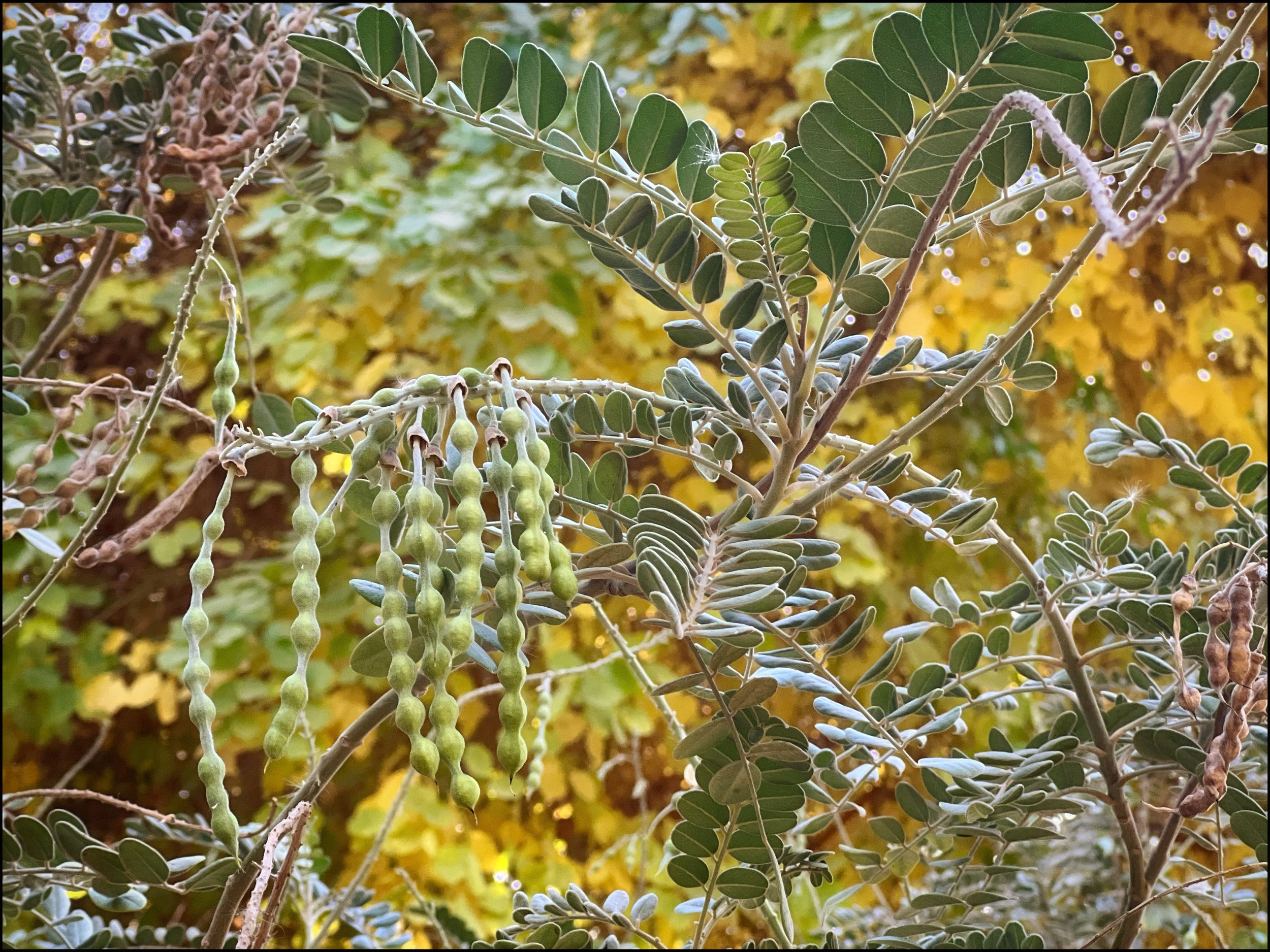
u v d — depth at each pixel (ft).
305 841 5.65
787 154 4.13
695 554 4.15
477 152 10.64
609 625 4.84
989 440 11.39
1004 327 10.44
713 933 8.80
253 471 11.55
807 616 4.44
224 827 3.99
